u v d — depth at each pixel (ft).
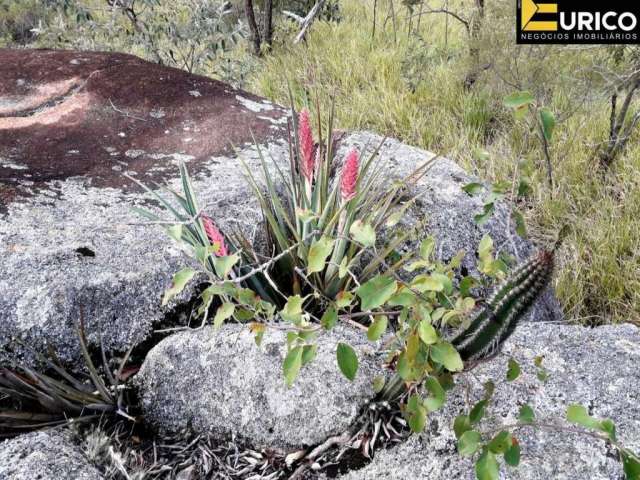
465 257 4.71
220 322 3.09
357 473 3.17
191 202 4.04
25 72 6.64
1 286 3.74
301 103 8.55
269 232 4.17
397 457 3.15
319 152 4.09
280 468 3.31
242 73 9.50
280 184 4.97
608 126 7.88
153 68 6.83
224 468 3.37
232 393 3.48
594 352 3.51
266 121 6.12
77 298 3.78
